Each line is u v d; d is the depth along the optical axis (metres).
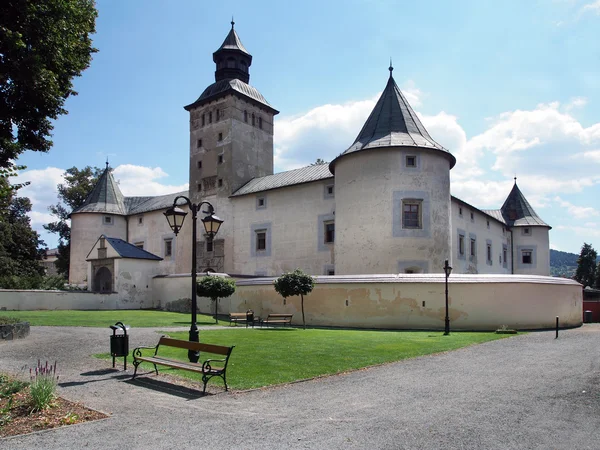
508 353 13.68
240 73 44.47
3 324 15.66
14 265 38.31
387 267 26.72
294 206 35.94
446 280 20.22
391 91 30.44
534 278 23.12
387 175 27.36
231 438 6.47
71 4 14.75
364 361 12.16
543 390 9.04
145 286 35.06
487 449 6.02
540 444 6.19
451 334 19.14
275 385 9.60
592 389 9.10
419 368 11.38
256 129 43.56
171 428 6.92
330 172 33.69
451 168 30.72
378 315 22.78
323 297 24.08
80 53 15.84
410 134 28.70
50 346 14.22
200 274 32.34
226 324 22.89
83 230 47.31
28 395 8.37
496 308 22.08
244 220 39.22
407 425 6.96
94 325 20.08
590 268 73.25
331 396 8.73
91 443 6.29
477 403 8.14
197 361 11.78
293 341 15.68
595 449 6.03
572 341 16.55
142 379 10.15
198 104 43.75
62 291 30.97
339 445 6.17
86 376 10.43
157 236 46.25
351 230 28.17
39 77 13.69
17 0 13.33
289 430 6.79
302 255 34.94
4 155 14.88
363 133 29.80
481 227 42.81
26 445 6.21
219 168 41.66
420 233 27.02
